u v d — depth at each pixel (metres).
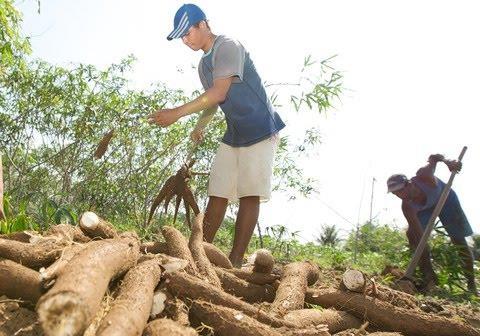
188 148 8.90
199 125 5.03
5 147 8.21
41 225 5.54
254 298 3.32
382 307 3.19
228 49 4.30
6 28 6.50
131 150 8.48
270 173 4.59
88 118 8.03
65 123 8.26
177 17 4.34
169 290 2.55
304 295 3.22
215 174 4.69
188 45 4.45
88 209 8.37
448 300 5.62
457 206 6.73
